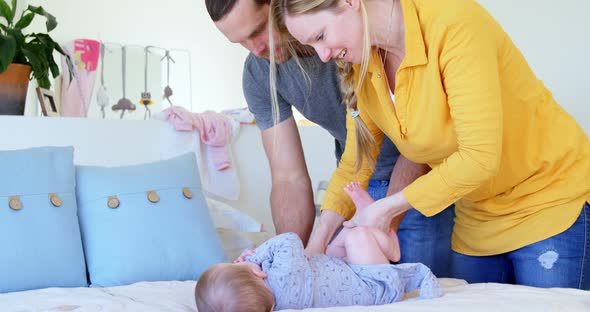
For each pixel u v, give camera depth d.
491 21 1.48
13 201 1.98
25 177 2.04
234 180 2.87
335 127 2.04
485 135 1.40
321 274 1.59
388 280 1.61
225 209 2.60
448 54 1.41
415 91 1.51
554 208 1.65
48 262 1.96
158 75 4.05
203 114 2.85
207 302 1.49
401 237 2.06
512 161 1.63
